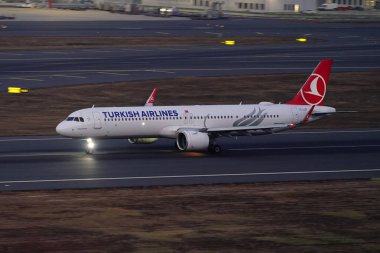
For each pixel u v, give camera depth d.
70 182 155.12
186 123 194.62
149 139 198.88
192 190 148.25
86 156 185.88
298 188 150.88
